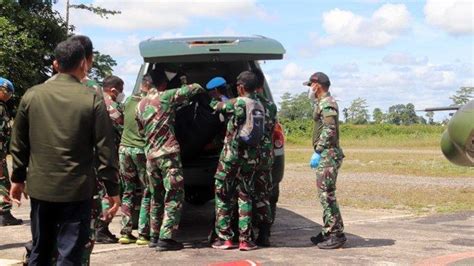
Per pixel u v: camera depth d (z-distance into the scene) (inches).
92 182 170.9
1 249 258.5
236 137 249.9
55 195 165.3
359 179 562.3
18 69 1051.3
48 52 1119.6
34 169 167.6
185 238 286.2
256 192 264.2
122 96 284.0
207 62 285.0
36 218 170.2
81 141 166.6
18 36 1050.7
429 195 446.0
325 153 257.4
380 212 374.0
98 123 167.0
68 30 1256.2
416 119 2272.4
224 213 260.2
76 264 168.6
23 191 179.2
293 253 252.4
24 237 283.7
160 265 231.8
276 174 280.7
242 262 234.4
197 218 343.0
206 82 304.7
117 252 254.1
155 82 255.6
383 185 509.7
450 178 573.0
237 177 255.8
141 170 265.3
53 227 173.2
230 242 260.7
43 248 173.6
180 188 254.2
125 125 269.4
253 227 277.9
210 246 266.5
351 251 256.7
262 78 262.5
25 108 169.0
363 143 1454.2
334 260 240.2
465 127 153.2
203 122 272.2
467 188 486.0
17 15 1117.1
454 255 249.6
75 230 168.6
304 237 289.6
